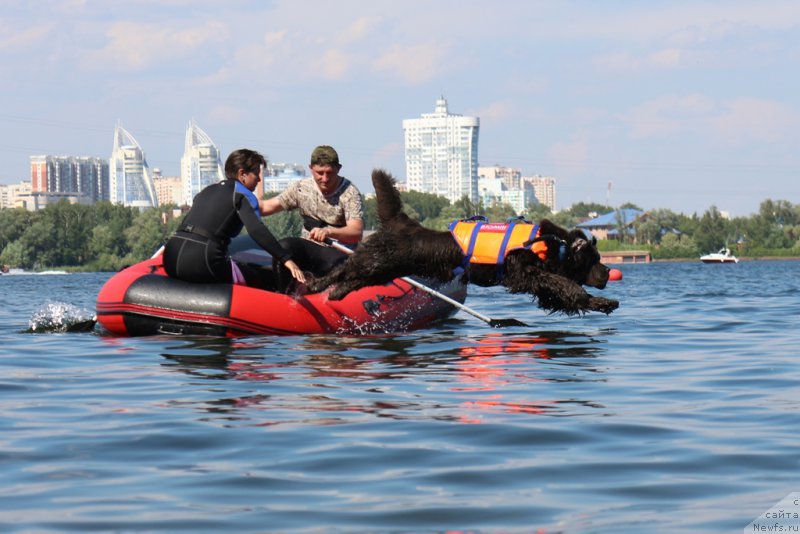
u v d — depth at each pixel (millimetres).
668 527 3572
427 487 4109
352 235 10438
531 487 4109
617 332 10664
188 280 9844
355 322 10344
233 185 9797
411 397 6160
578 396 6250
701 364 7875
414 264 9867
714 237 148625
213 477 4266
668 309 14664
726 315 13305
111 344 9242
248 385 6652
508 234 9766
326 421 5391
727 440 4945
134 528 3588
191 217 9859
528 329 10969
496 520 3672
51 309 16359
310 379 6914
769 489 4047
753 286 25984
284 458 4582
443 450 4730
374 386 6602
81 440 4961
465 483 4176
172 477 4270
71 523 3639
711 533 3502
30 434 5105
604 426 5277
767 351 8859
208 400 6059
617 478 4246
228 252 10672
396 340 9562
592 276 10227
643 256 130000
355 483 4176
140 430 5172
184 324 9648
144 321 9734
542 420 5426
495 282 9977
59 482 4195
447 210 145750
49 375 7254
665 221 157000
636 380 6965
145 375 7188
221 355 8297
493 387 6590
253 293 9750
